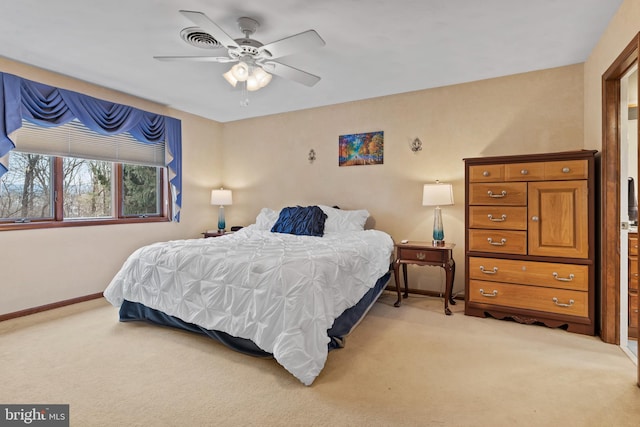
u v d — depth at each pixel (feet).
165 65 10.05
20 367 6.79
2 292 9.55
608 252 8.03
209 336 7.88
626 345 7.86
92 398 5.75
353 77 11.10
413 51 9.20
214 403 5.62
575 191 8.64
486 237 9.77
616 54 7.43
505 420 5.17
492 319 9.75
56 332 8.63
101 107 11.59
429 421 5.15
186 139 15.29
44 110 10.16
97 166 12.39
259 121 16.12
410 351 7.59
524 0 6.88
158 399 5.73
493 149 11.33
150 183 14.21
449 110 12.00
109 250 12.33
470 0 6.86
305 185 14.98
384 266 10.49
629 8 6.69
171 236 14.65
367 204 13.58
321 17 7.48
